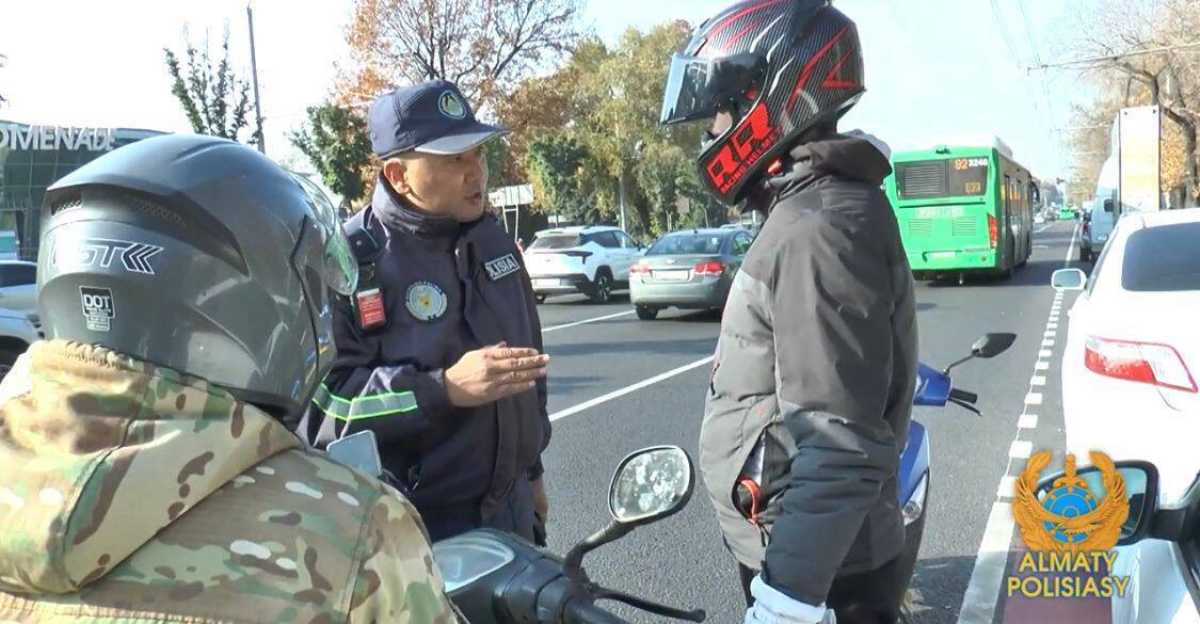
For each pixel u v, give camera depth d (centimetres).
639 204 4734
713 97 201
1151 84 3378
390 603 103
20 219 2494
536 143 4172
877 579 205
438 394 230
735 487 194
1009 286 1900
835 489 166
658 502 151
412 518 110
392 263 244
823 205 177
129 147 114
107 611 92
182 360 106
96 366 100
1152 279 477
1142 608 201
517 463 256
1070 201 10375
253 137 2402
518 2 3028
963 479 552
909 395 191
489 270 258
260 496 100
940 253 1930
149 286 104
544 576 157
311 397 126
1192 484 219
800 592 166
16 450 97
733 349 191
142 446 96
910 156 1933
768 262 179
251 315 111
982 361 968
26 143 2500
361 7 2966
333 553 99
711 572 427
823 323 169
